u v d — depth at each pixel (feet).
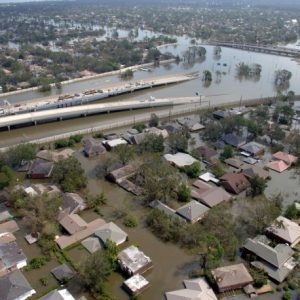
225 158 469.57
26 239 317.22
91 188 407.03
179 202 378.73
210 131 531.91
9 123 574.97
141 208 371.56
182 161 454.40
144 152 473.67
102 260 270.05
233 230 323.98
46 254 301.84
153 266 292.20
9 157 432.66
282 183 424.46
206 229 321.32
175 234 326.03
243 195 395.96
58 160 433.48
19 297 252.42
